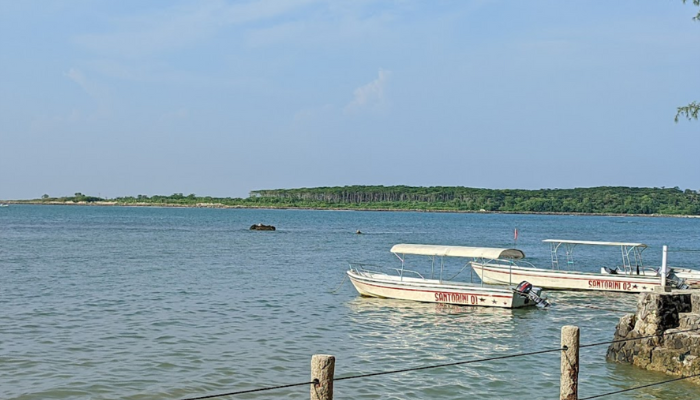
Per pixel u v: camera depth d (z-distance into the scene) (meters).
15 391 18.00
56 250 65.38
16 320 27.44
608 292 39.16
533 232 126.88
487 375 20.06
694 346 18.88
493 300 32.25
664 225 183.88
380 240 92.25
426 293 33.69
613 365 20.66
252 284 40.56
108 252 63.97
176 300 33.53
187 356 21.84
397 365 21.34
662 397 17.64
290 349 23.20
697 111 26.28
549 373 20.36
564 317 30.39
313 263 55.62
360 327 27.41
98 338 24.25
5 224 127.38
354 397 17.81
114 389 18.30
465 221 199.62
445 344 24.53
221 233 105.81
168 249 69.50
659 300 20.02
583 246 85.88
